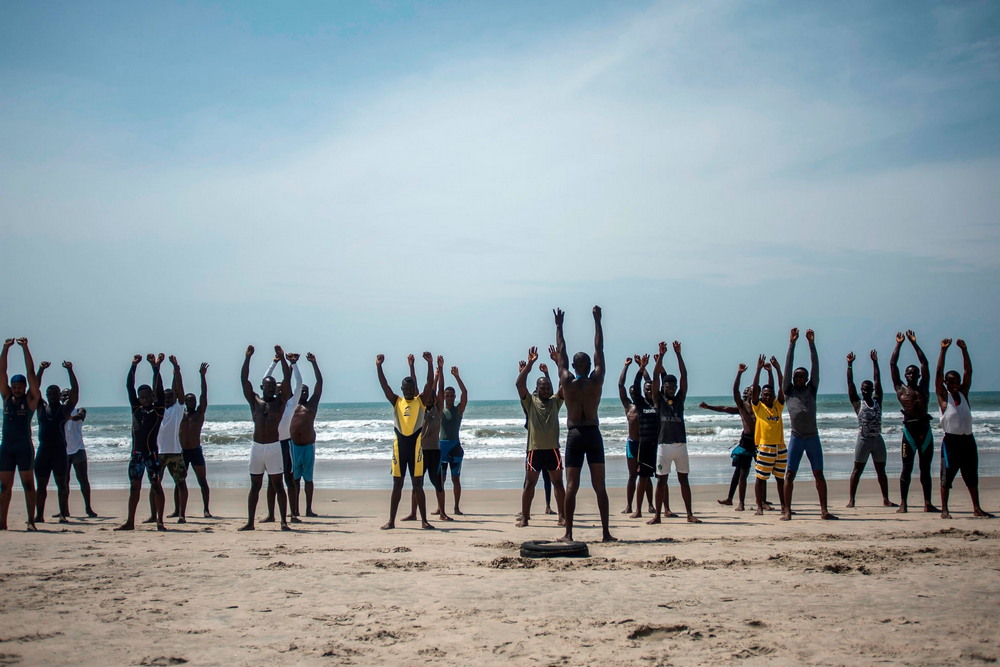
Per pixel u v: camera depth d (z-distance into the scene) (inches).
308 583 248.2
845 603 211.8
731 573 256.2
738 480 489.7
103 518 453.1
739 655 166.6
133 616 206.2
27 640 183.2
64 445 432.1
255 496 390.0
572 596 225.5
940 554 285.6
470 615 205.0
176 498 434.3
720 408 475.2
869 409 469.7
